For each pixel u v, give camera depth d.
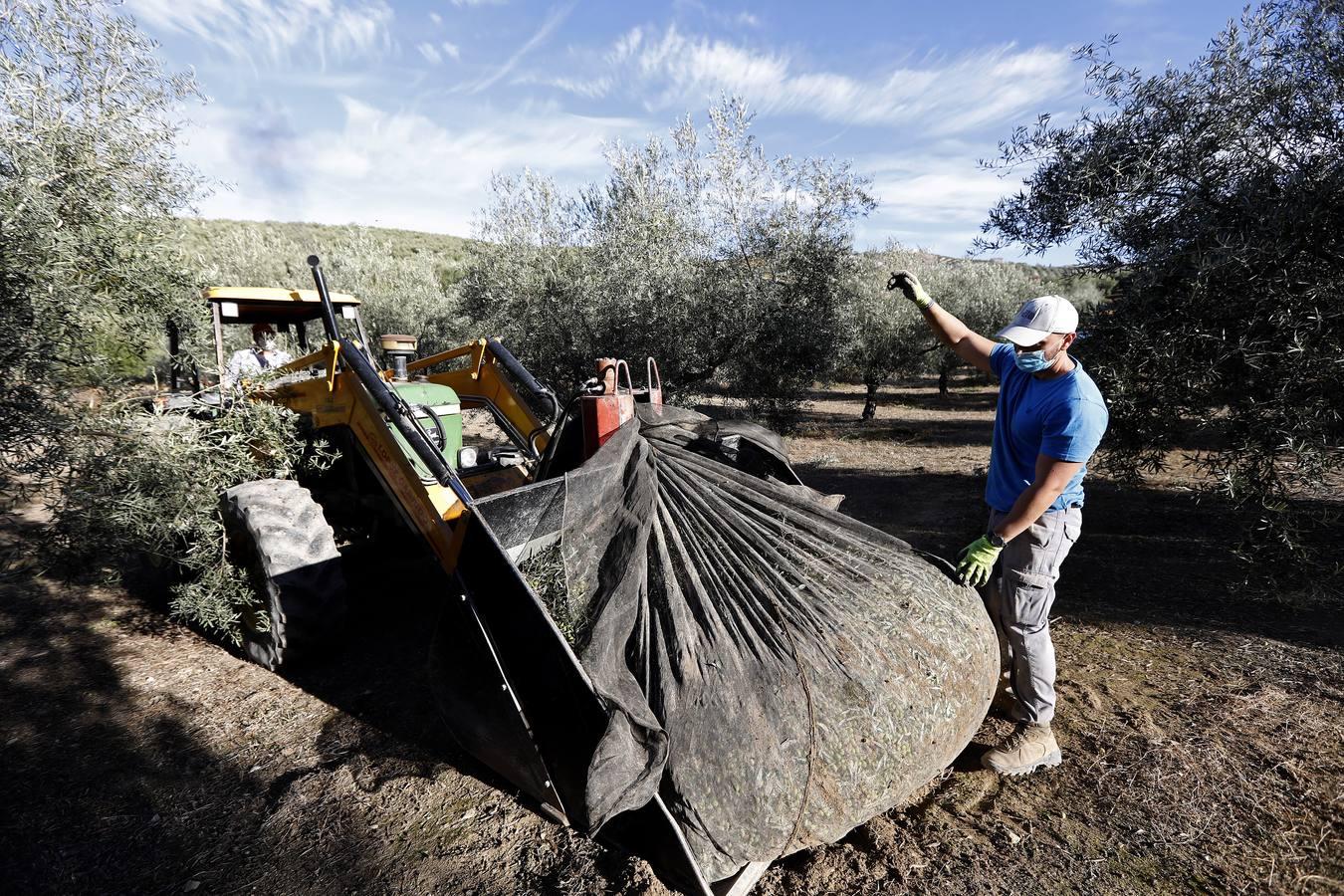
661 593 2.08
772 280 7.97
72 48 3.68
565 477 2.29
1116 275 4.56
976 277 17.67
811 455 9.73
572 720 1.88
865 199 7.86
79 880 2.17
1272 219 3.58
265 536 3.31
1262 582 4.20
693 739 1.83
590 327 8.23
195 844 2.33
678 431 2.94
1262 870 2.02
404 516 3.34
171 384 4.34
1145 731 2.72
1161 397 4.03
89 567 3.63
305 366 4.07
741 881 1.91
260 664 3.58
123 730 3.01
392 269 14.14
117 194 3.75
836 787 1.93
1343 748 2.53
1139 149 4.11
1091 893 1.97
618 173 9.00
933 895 1.98
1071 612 3.92
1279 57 3.90
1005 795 2.41
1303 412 3.50
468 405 4.55
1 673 3.52
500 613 2.04
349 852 2.27
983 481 7.53
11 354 2.85
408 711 3.10
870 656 2.07
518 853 2.23
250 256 13.05
